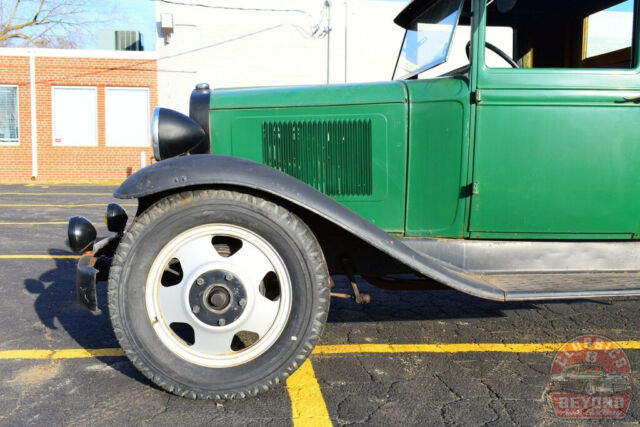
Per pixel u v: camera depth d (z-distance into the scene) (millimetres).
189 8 16609
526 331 3588
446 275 2594
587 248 3023
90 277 2572
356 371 2943
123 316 2443
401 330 3611
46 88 16281
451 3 3205
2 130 16344
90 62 16344
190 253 2502
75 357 3113
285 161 3129
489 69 2875
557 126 2904
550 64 3598
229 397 2484
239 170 2441
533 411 2490
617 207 2979
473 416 2441
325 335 3514
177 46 16703
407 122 3025
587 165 2934
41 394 2643
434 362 3070
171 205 2459
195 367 2488
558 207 2963
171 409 2490
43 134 16422
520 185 2936
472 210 2955
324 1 16984
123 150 16781
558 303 4230
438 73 3289
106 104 16594
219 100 3178
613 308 4090
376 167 3061
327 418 2418
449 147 2949
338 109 3068
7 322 3711
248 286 2484
